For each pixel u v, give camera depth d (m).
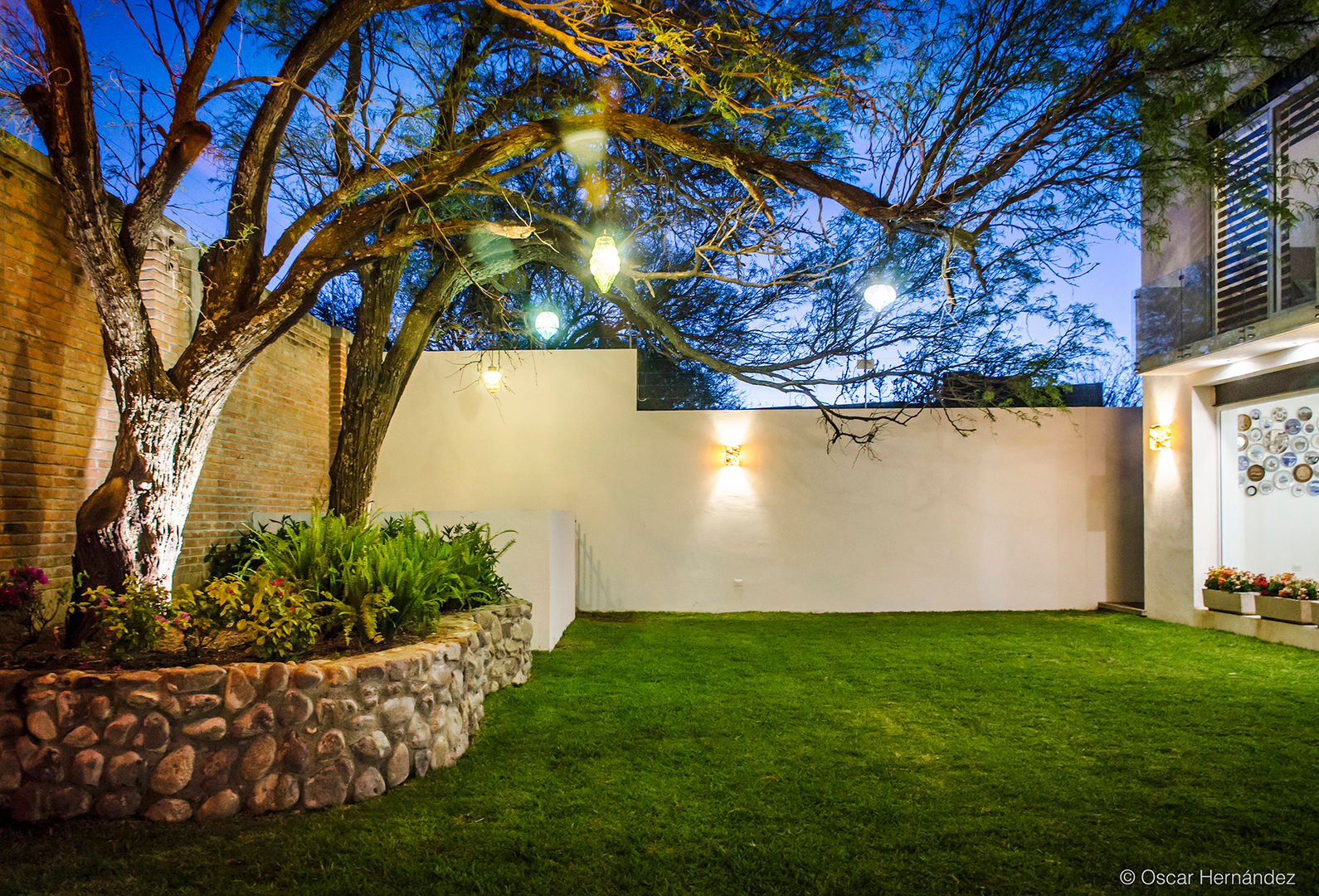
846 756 4.29
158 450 4.69
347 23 5.10
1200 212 8.97
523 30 7.73
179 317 7.02
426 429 10.98
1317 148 7.62
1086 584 10.56
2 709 3.42
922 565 10.60
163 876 2.88
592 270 4.91
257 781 3.46
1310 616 7.49
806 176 5.77
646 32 5.83
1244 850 3.11
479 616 5.61
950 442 10.66
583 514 10.80
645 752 4.36
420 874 2.91
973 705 5.38
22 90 4.57
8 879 2.85
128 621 3.83
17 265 5.53
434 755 4.03
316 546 4.91
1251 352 8.01
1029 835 3.26
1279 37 6.36
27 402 5.61
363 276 8.11
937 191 5.91
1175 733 4.70
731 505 10.72
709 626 9.30
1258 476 8.52
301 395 9.73
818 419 10.73
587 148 8.23
